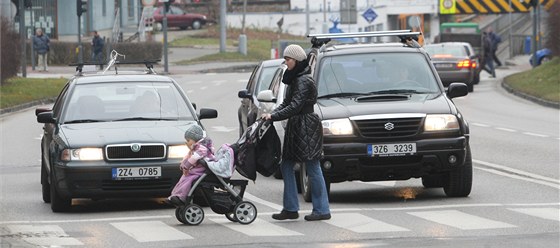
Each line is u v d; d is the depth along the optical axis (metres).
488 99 100.81
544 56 143.75
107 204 40.22
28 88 106.62
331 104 39.31
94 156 36.97
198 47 190.62
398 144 37.91
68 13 172.25
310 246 29.31
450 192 39.56
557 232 31.02
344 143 37.84
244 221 33.84
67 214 37.53
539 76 111.94
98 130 38.28
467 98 102.56
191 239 31.05
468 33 174.50
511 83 112.81
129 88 41.59
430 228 32.16
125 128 38.44
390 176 38.53
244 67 160.62
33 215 37.34
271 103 47.81
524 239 29.84
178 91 41.72
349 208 37.28
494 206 36.84
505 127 71.56
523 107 91.12
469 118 79.88
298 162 33.94
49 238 31.64
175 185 36.78
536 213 34.94
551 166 49.25
